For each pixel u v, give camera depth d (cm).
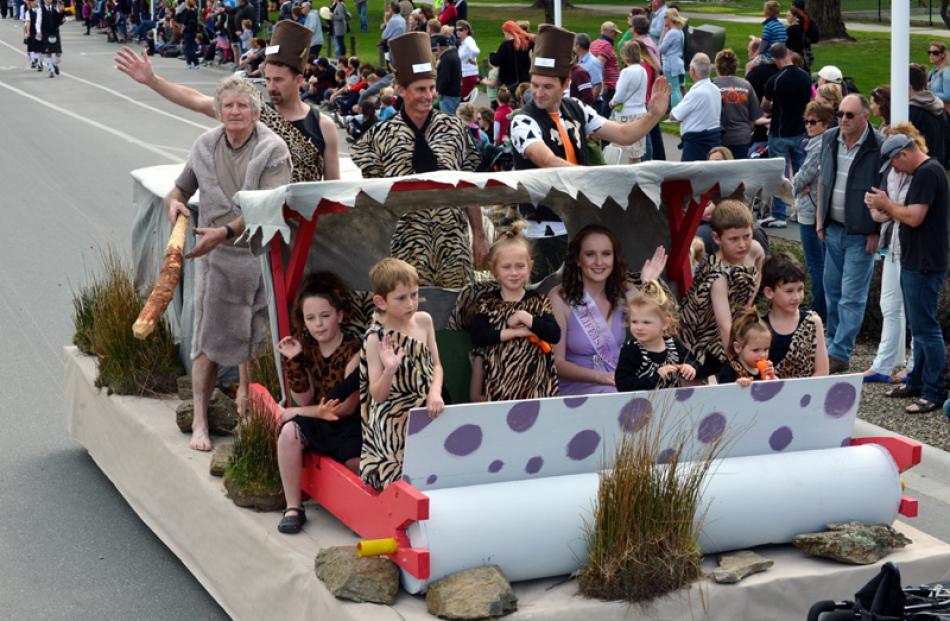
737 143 1431
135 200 782
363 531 495
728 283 592
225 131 634
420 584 461
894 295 869
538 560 472
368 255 604
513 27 2000
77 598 606
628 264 639
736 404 514
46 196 1711
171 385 722
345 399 534
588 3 4644
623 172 553
